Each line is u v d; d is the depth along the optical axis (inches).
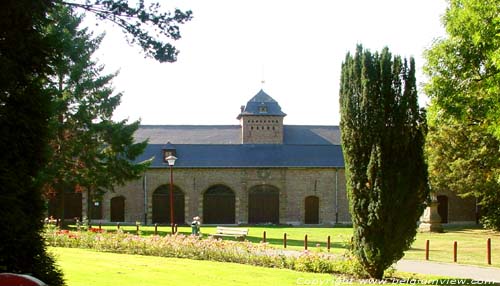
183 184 1876.2
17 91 267.9
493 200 1376.7
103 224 1772.9
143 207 1852.9
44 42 278.5
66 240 845.2
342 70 567.8
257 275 561.6
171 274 540.7
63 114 1246.9
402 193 542.0
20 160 267.4
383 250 546.9
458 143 1391.5
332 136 2124.8
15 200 261.3
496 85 805.2
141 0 341.4
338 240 1138.7
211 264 647.1
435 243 1091.9
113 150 1312.7
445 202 1927.9
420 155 553.9
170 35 352.2
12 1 256.8
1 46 264.8
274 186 1904.5
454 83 915.4
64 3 321.7
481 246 1032.2
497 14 801.6
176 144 1920.5
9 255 262.1
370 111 547.2
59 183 1264.8
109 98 1317.7
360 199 553.6
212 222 1877.5
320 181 1910.7
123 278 496.4
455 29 900.6
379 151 541.0
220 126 2137.1
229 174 1895.9
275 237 1219.9
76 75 1240.2
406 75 549.6
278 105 2116.1
